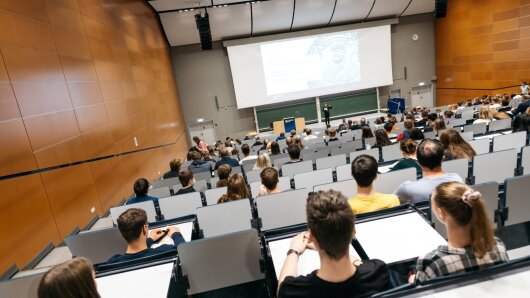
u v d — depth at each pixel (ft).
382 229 5.74
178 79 45.60
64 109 13.25
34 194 10.44
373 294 3.64
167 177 18.84
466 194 3.84
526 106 20.81
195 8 37.01
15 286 5.63
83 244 8.44
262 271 6.97
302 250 5.16
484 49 41.37
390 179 9.37
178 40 43.04
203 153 26.21
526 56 36.22
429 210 6.72
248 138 42.27
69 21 15.05
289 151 15.55
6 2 10.63
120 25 22.74
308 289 3.77
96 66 17.35
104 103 17.54
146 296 5.15
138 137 22.35
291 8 40.63
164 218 11.60
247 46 45.01
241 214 9.39
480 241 3.82
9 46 10.41
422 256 4.35
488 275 3.69
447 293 3.52
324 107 45.19
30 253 9.76
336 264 3.68
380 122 31.68
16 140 9.99
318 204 3.69
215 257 6.68
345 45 46.98
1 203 8.93
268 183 10.03
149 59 29.81
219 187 12.25
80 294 3.61
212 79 46.26
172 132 35.24
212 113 47.19
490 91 41.39
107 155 16.83
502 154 10.34
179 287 7.50
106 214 15.64
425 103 51.62
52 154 11.84
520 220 7.70
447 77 48.44
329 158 15.29
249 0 37.65
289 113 48.98
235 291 7.97
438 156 7.59
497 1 38.60
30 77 11.27
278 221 9.67
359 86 48.39
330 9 42.39
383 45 47.65
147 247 6.86
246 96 46.29
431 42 49.73
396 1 43.75
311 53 46.65
